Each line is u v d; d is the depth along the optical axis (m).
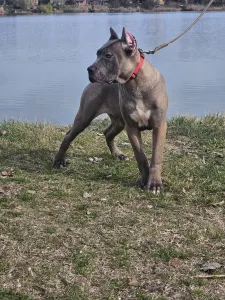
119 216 3.16
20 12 21.66
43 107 6.05
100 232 3.00
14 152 4.18
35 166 3.91
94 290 2.58
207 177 3.60
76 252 2.82
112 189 3.49
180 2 20.44
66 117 5.71
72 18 20.44
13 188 3.52
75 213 3.20
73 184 3.58
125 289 2.58
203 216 3.16
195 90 6.93
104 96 3.71
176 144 4.36
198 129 4.68
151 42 11.20
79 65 8.74
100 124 4.98
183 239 2.92
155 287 2.59
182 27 14.88
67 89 6.96
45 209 3.25
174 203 3.31
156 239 2.93
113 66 3.27
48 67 8.61
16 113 5.83
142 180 3.52
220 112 5.51
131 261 2.76
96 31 14.11
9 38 13.03
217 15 22.00
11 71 8.28
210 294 2.54
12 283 2.63
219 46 10.88
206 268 2.68
